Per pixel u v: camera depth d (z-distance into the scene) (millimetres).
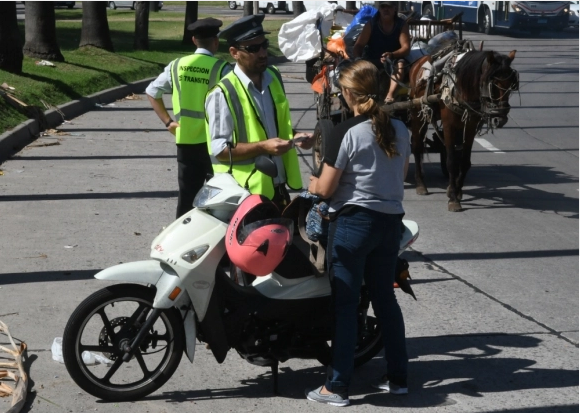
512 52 9289
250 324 4828
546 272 7656
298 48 14078
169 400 4898
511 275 7539
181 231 4695
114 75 20375
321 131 4715
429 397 5016
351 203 4633
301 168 12305
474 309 6613
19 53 16828
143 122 16016
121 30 34875
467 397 5023
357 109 4648
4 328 5566
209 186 4781
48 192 10188
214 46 6641
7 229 8500
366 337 5363
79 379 4734
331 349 4871
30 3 19641
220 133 5211
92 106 17453
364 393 5051
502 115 9188
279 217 4762
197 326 4906
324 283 4898
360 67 4637
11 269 7238
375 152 4609
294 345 4922
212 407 4812
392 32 10781
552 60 30219
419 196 10812
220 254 4688
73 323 4672
